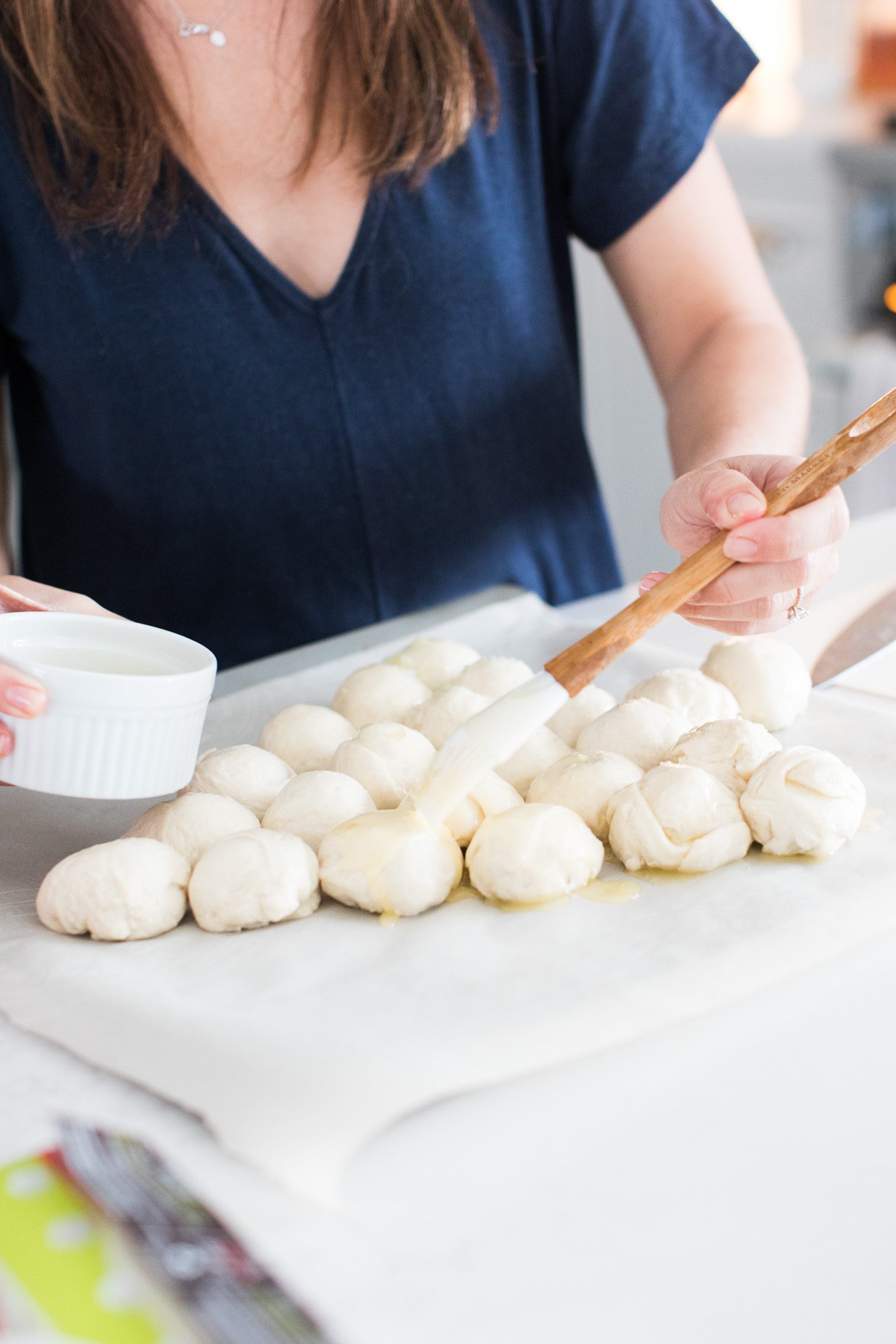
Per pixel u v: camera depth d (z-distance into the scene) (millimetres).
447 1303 376
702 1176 422
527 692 567
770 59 2592
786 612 652
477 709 722
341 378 983
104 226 911
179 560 1028
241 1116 445
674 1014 490
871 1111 448
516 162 1006
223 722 811
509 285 1017
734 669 742
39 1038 519
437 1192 420
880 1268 386
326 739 729
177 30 876
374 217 942
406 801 615
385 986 521
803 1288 380
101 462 998
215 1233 389
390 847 582
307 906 590
